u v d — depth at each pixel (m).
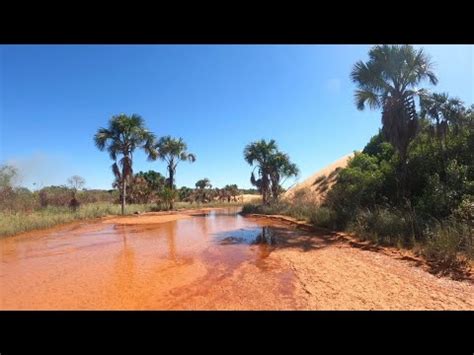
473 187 8.58
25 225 14.38
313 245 9.47
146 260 7.91
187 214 25.00
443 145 11.00
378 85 11.88
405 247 7.70
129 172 24.48
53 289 5.57
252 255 8.30
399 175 11.20
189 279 6.11
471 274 5.51
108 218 21.22
